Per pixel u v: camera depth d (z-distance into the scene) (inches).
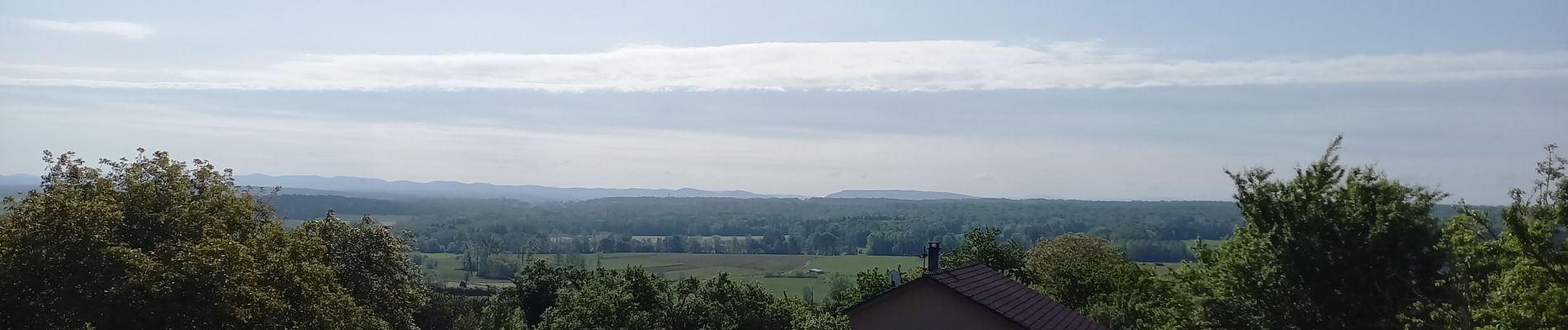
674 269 3754.9
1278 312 943.0
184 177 848.9
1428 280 926.4
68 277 658.8
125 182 809.5
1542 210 681.6
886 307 1065.5
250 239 818.2
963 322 1034.1
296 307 796.6
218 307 691.4
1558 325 631.2
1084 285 1942.7
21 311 668.1
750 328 806.5
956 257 2317.9
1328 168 981.2
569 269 2229.3
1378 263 943.0
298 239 931.3
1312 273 948.6
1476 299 801.6
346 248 1219.2
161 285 676.1
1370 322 926.4
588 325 801.6
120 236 746.2
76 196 759.7
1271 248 970.7
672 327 793.6
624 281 840.3
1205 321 991.0
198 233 796.0
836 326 872.9
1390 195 964.0
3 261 660.7
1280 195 992.9
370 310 1124.5
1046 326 1107.9
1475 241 735.7
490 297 2345.0
